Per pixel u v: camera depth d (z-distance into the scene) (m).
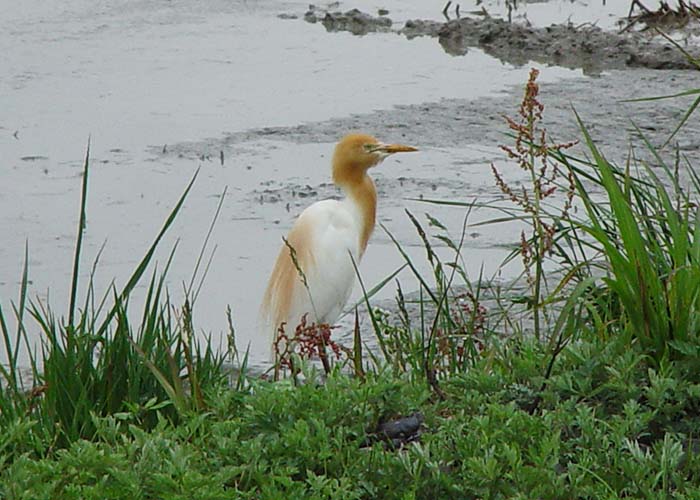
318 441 6.25
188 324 8.43
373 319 8.88
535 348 7.81
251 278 13.23
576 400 7.00
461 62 21.56
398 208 14.92
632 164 15.52
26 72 21.56
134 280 8.13
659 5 23.92
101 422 6.90
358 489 6.07
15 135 18.20
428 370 7.48
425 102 19.17
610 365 7.16
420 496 6.09
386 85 20.27
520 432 6.34
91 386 7.81
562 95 19.03
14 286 13.21
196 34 24.27
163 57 22.55
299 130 18.06
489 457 5.94
